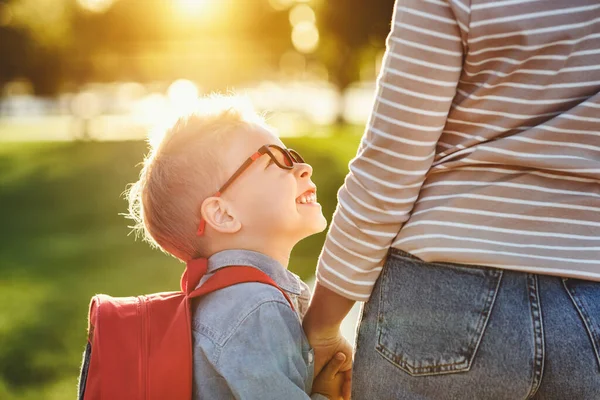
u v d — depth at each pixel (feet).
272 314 5.14
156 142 5.95
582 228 4.33
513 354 4.26
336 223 4.81
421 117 4.37
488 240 4.36
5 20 80.28
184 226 5.69
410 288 4.58
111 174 48.19
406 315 4.58
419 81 4.33
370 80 156.35
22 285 22.52
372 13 76.79
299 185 5.76
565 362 4.19
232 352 5.03
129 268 23.75
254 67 138.72
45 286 22.09
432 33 4.27
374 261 4.73
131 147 60.85
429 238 4.46
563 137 4.25
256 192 5.56
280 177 5.62
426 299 4.51
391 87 4.41
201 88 125.29
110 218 34.65
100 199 39.93
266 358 5.01
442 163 4.53
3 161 58.44
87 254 26.63
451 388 4.44
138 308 5.34
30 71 81.92
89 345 5.43
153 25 110.83
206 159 5.57
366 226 4.65
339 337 5.49
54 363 14.85
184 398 5.00
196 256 5.78
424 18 4.28
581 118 4.18
